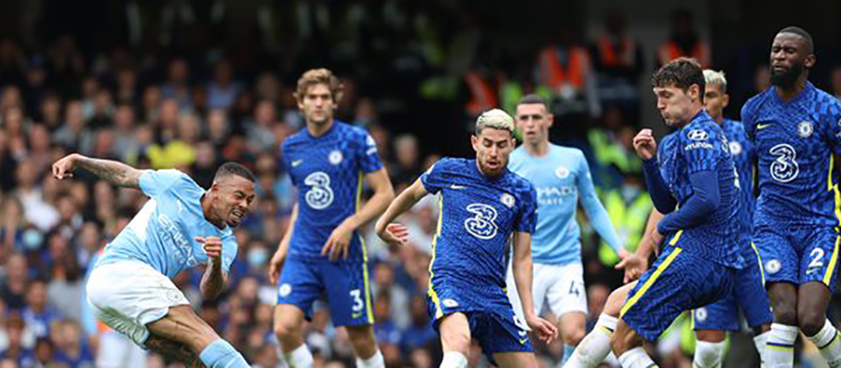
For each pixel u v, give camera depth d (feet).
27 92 226.79
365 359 134.10
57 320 179.22
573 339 131.34
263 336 171.42
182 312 105.70
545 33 260.62
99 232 186.29
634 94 220.64
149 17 241.35
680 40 220.23
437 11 241.96
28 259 184.55
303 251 131.64
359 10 243.81
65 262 183.01
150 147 202.39
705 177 99.66
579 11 252.62
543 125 132.26
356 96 229.25
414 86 236.02
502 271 109.09
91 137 209.15
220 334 175.32
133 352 173.27
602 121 208.95
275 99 221.87
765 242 108.68
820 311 104.78
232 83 225.76
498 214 108.37
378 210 130.82
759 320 110.73
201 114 218.59
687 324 174.40
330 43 243.81
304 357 131.54
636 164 199.21
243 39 242.17
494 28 249.34
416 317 177.99
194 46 237.45
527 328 117.08
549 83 219.61
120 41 239.91
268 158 197.88
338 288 130.93
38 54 235.81
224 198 107.14
